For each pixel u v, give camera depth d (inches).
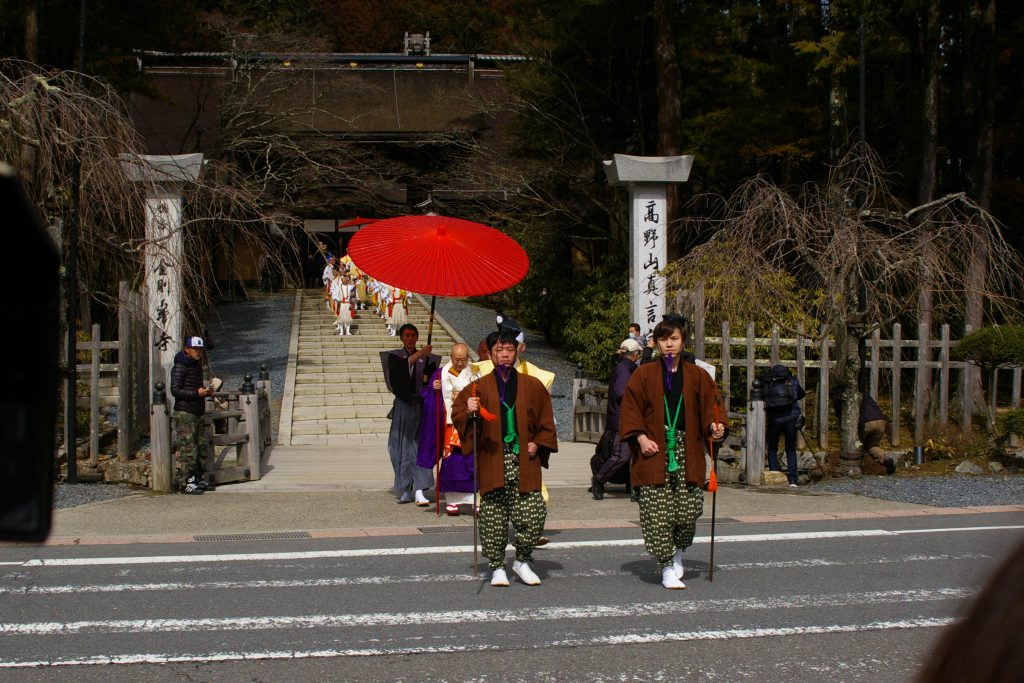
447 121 1437.0
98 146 468.4
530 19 983.0
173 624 225.0
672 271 616.7
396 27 1689.2
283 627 222.8
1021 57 805.2
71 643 209.9
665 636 215.9
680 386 259.4
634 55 919.0
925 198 692.7
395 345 971.9
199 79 1348.4
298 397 801.6
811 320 569.6
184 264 556.7
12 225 29.8
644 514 257.6
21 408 31.2
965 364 593.6
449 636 216.1
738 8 817.5
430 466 401.4
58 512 384.2
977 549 308.0
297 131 1255.5
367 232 309.4
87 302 545.6
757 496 435.5
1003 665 31.6
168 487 441.4
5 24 683.4
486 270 299.6
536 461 265.0
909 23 824.3
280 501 417.1
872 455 520.1
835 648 207.0
